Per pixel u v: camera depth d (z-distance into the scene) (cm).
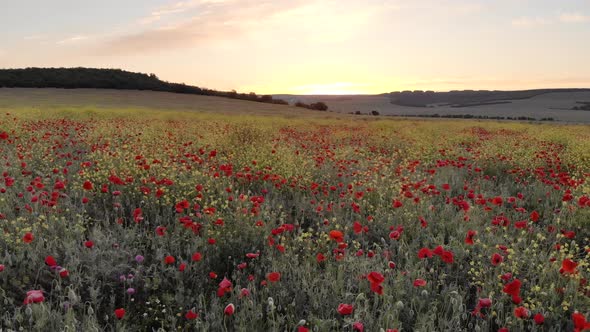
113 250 458
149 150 1057
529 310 341
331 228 556
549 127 2875
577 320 266
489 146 1345
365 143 1578
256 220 540
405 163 1017
